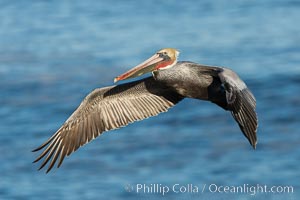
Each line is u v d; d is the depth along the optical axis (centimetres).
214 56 2603
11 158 1798
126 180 1641
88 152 1802
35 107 2177
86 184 1630
